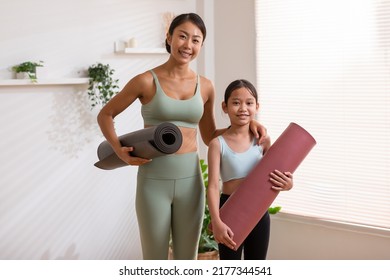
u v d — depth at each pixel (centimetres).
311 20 349
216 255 340
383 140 326
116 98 246
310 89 353
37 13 306
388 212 326
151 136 224
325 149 349
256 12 374
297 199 363
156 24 368
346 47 335
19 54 299
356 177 337
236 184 243
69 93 325
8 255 304
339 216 345
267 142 254
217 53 394
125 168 362
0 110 296
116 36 345
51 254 323
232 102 242
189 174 248
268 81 373
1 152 298
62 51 318
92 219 344
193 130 250
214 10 393
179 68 245
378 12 321
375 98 327
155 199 245
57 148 322
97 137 343
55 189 323
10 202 304
